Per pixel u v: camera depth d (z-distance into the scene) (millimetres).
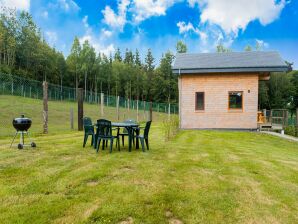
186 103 14742
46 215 2941
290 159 6527
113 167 4961
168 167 5113
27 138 8586
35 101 21047
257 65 13773
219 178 4504
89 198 3432
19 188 3678
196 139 10203
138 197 3512
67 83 52062
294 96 39406
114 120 19125
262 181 4418
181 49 47594
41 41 48781
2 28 39750
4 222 2756
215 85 14422
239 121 14242
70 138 8852
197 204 3398
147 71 62188
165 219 3012
